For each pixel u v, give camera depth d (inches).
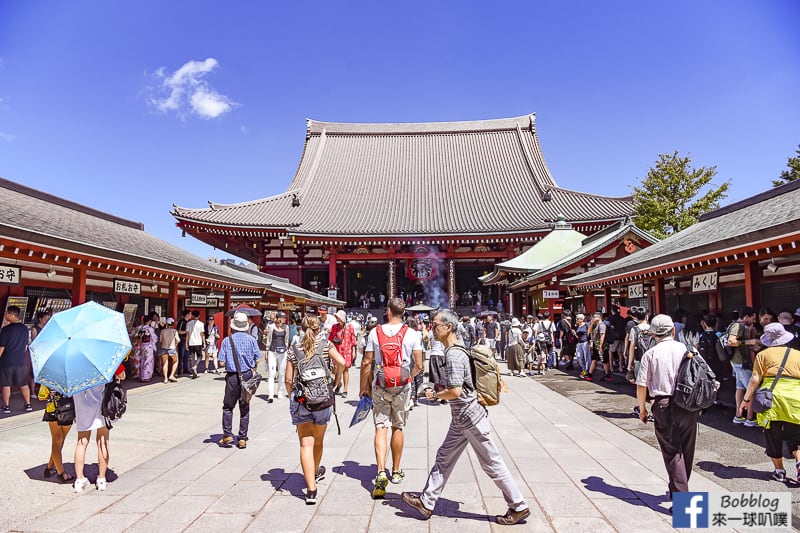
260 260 1763.0
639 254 618.8
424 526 183.6
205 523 186.1
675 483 189.2
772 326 232.1
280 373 496.4
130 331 641.0
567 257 983.6
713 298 587.8
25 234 338.6
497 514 194.1
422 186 2087.8
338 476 242.5
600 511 195.8
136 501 208.4
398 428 232.2
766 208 438.3
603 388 539.8
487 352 191.9
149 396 491.5
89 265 422.0
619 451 282.8
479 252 1748.3
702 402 182.9
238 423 371.2
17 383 392.8
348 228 1733.5
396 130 2432.3
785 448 282.5
